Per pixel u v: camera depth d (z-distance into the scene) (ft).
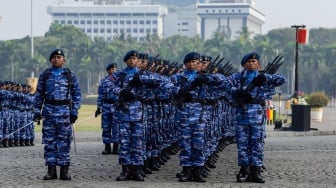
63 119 64.90
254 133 63.77
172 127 81.25
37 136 144.46
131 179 65.92
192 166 65.21
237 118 64.34
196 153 64.90
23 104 116.57
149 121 71.15
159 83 65.26
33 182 63.98
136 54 65.67
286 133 148.66
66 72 65.26
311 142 122.21
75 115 65.62
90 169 75.82
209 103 65.67
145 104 66.08
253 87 63.31
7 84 114.01
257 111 63.57
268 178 68.08
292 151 101.45
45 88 64.90
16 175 69.56
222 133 93.81
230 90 64.64
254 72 64.08
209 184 63.16
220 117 87.15
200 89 64.90
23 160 86.07
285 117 228.22
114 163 82.38
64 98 64.90
